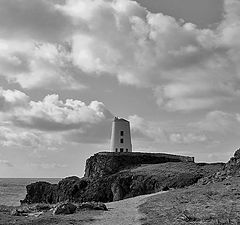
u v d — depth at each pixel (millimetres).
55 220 39531
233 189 51500
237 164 67625
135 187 87062
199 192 53656
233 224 31688
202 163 100438
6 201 117812
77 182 97500
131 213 44625
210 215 35938
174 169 92875
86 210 47969
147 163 112750
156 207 46844
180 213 38656
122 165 110625
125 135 124750
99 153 117562
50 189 102562
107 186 91938
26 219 41719
